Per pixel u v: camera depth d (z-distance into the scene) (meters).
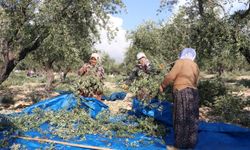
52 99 10.81
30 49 14.92
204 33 14.92
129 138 8.33
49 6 13.63
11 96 19.98
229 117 12.49
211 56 15.38
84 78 10.83
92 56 11.16
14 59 14.48
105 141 8.02
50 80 25.20
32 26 14.34
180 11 16.09
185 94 7.66
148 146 7.80
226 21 14.55
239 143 8.24
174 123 7.82
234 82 40.12
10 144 7.79
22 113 10.30
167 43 19.41
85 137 8.30
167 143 8.15
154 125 9.02
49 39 14.95
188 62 7.82
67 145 7.70
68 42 15.07
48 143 7.83
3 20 13.30
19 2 13.38
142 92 9.72
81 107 10.43
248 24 14.70
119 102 14.73
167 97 11.32
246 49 14.91
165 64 10.55
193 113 7.69
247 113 13.43
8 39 14.02
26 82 38.94
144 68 10.31
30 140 7.99
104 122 9.51
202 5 15.16
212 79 17.81
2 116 9.15
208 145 8.02
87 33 16.00
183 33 16.53
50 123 9.13
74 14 14.98
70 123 9.10
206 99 15.16
